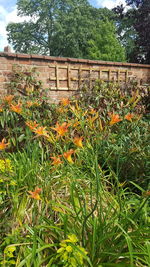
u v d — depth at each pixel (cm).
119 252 146
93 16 2705
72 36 2422
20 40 2816
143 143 272
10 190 200
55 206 185
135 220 161
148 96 494
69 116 398
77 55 2462
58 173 222
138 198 220
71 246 143
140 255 152
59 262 144
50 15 2773
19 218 175
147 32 1314
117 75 528
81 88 484
